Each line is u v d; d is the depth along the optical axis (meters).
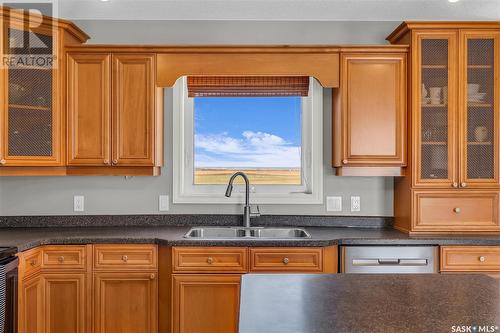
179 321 2.39
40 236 2.49
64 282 2.43
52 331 2.43
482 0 2.87
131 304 2.45
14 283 2.10
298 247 2.41
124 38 3.04
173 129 3.03
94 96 2.72
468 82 2.67
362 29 3.06
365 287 1.44
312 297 1.32
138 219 3.02
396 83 2.73
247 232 2.89
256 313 1.17
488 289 1.42
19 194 2.96
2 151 2.51
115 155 2.73
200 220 3.03
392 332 1.03
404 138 2.72
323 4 2.92
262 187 3.11
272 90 3.05
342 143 2.75
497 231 2.63
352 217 3.03
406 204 2.74
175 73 2.75
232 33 3.05
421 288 1.43
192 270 2.40
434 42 2.67
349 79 2.74
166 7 2.95
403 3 2.91
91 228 2.88
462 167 2.65
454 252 2.45
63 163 2.71
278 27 3.06
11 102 2.54
